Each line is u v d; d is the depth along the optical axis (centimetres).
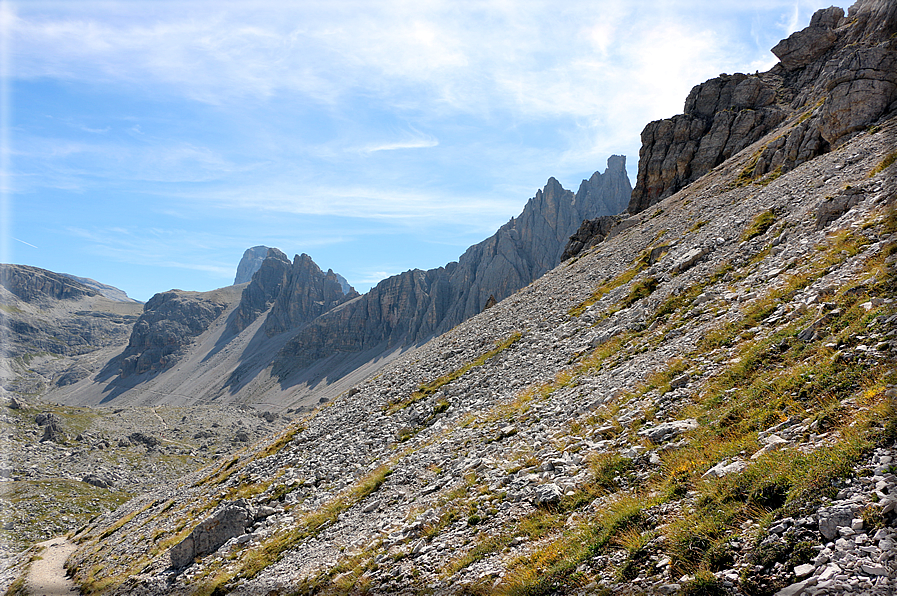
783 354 1812
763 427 1439
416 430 4225
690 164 10556
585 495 1681
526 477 2058
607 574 1198
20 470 16312
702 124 10881
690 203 7344
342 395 7506
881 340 1442
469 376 4944
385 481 3128
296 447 5441
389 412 5106
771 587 896
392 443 4175
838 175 3966
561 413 2734
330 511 3095
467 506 2083
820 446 1156
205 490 5850
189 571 3300
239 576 2747
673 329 3022
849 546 864
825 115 5734
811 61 11081
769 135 8556
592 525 1444
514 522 1778
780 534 984
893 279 1736
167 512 5931
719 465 1341
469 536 1850
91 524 9112
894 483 920
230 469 6241
